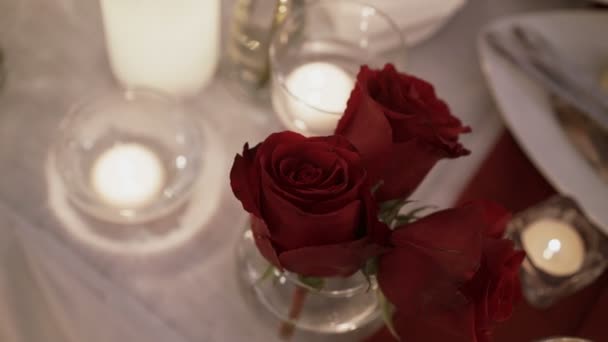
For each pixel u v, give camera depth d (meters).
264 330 0.50
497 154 0.56
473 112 0.58
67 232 0.51
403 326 0.42
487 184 0.55
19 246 0.50
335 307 0.46
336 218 0.37
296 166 0.38
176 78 0.55
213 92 0.57
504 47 0.57
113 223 0.52
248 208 0.38
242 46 0.55
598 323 0.51
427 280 0.39
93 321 0.49
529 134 0.55
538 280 0.51
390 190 0.41
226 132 0.56
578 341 0.44
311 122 0.49
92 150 0.53
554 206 0.53
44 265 0.50
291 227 0.38
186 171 0.53
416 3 0.55
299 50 0.56
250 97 0.57
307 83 0.53
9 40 0.57
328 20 0.54
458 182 0.55
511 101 0.56
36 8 0.58
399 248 0.39
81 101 0.56
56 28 0.58
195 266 0.51
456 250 0.38
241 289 0.50
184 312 0.50
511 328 0.50
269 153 0.38
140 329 0.49
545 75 0.57
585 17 0.61
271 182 0.37
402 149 0.39
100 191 0.52
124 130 0.54
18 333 0.48
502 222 0.42
